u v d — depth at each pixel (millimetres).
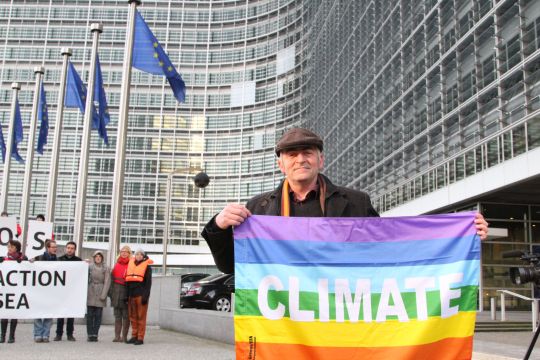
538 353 10133
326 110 47844
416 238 3795
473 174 22141
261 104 69188
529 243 24406
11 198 66312
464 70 23703
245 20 72562
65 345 11398
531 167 18219
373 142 34781
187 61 72875
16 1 72938
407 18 30422
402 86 30125
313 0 56000
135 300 11875
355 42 39375
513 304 24172
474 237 3785
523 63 18859
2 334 11625
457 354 3643
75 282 11781
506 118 20312
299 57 65312
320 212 3838
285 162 3707
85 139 19406
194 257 64125
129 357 9711
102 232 67375
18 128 30656
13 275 11609
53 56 71562
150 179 69625
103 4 73188
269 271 3730
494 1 21031
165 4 74500
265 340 3652
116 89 71562
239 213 3713
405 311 3691
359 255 3770
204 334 13281
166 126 70875
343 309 3689
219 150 69938
